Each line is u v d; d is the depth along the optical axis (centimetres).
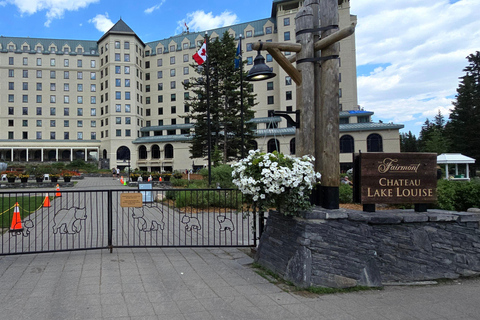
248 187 436
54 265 498
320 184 472
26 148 6825
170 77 7081
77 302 355
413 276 447
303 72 481
